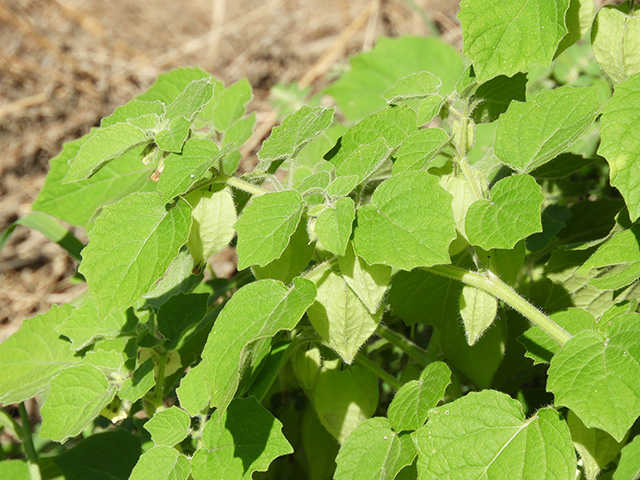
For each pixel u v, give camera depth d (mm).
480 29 421
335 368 465
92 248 400
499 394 404
